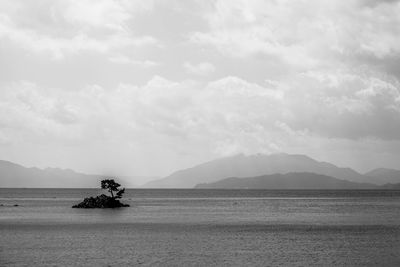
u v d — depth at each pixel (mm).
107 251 65000
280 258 60094
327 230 90625
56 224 101625
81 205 165750
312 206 185375
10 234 83438
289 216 128750
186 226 98375
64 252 64125
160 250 65812
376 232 86875
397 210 155375
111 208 163125
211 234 84000
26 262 57531
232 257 60750
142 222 107062
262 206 186625
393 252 64250
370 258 60062
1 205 183375
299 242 73562
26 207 168625
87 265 55875
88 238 78000
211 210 157000
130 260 58781
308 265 56031
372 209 162125
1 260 58656
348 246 69375
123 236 80812
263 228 94500
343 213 141000
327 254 62812
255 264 56531
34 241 74312
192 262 57656
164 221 110125
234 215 132625
